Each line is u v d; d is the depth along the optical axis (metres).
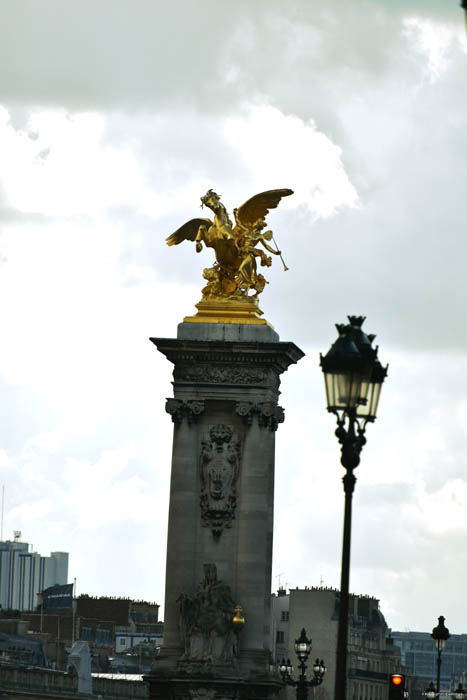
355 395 80.69
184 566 156.25
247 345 156.25
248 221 160.38
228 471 156.50
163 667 154.88
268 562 157.25
